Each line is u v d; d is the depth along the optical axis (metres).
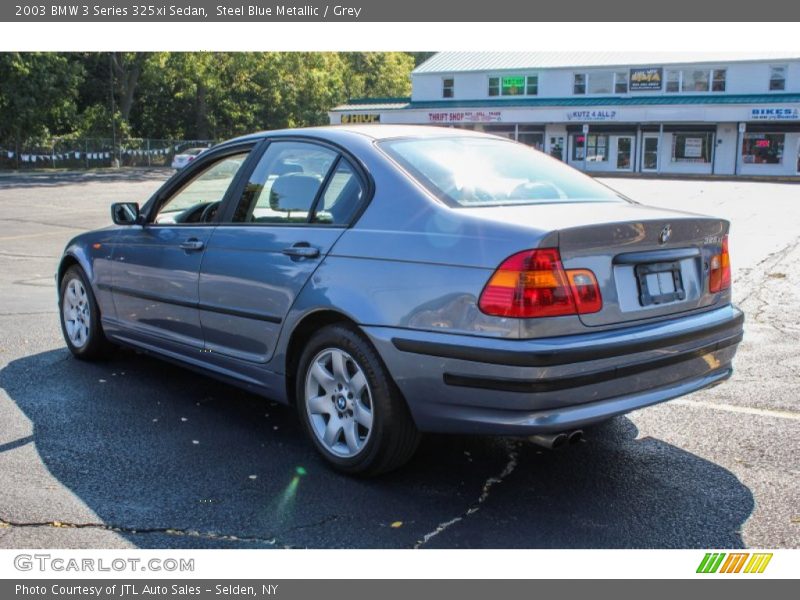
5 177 35.53
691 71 44.34
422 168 3.76
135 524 3.26
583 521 3.34
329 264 3.70
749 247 12.27
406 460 3.66
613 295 3.32
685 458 4.00
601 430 4.41
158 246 4.78
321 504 3.47
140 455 3.99
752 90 43.03
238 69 52.78
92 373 5.43
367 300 3.51
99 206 20.19
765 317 7.36
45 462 3.89
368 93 77.00
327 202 3.91
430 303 3.31
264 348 4.07
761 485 3.67
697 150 44.59
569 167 4.44
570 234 3.16
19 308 7.61
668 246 3.54
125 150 49.09
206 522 3.29
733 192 27.41
